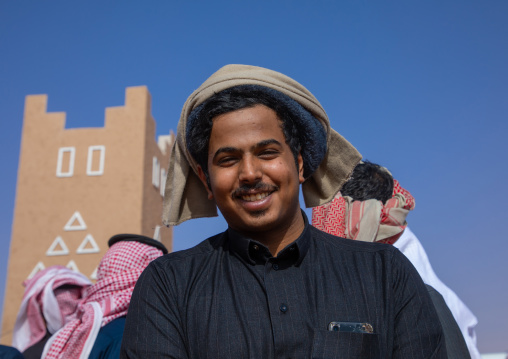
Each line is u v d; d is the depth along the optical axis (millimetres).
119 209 22250
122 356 1486
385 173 2430
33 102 23734
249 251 1550
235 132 1518
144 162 22938
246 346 1390
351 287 1491
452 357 1791
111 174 22719
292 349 1388
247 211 1526
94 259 21734
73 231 22156
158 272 1584
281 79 1661
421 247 2533
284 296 1466
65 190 22656
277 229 1593
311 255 1588
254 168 1504
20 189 22734
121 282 3018
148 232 23000
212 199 1919
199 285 1533
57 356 2672
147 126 23656
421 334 1435
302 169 1729
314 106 1677
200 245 1718
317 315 1440
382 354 1393
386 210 2252
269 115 1550
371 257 1580
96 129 23312
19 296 21469
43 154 23094
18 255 21984
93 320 2760
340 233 2227
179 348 1441
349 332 1397
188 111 1676
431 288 1979
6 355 2412
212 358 1386
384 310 1459
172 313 1496
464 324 2377
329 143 1868
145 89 23672
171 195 1961
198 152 1648
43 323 3361
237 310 1452
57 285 3404
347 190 2346
